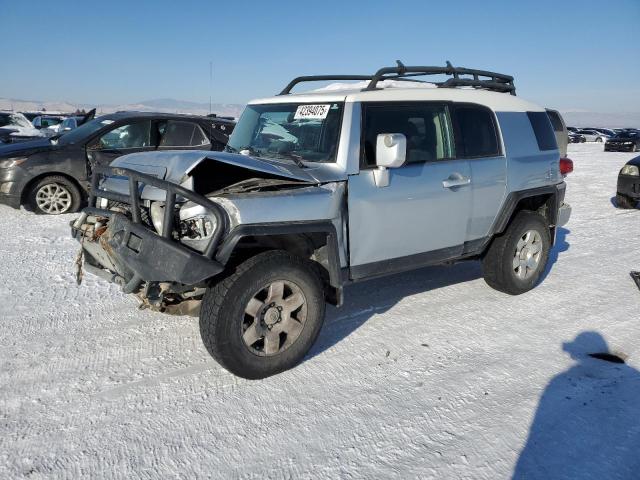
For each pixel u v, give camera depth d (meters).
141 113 9.41
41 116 22.31
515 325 4.41
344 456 2.73
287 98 4.38
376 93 4.04
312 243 3.75
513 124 5.01
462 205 4.45
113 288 5.27
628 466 2.65
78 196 9.03
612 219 9.23
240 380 3.48
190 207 3.19
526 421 3.03
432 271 5.94
